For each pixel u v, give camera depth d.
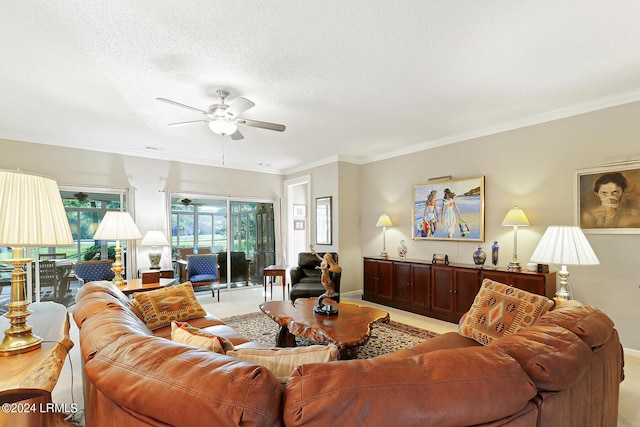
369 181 5.69
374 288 5.03
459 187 4.30
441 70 2.53
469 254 4.25
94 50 2.21
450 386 0.82
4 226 1.16
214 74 2.57
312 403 0.74
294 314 2.83
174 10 1.81
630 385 2.38
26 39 2.07
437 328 3.75
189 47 2.19
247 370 0.83
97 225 4.84
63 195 4.59
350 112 3.45
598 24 1.96
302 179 6.37
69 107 3.24
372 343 3.26
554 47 2.21
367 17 1.88
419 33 2.05
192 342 1.35
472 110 3.40
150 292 2.68
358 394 0.76
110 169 4.89
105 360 1.00
